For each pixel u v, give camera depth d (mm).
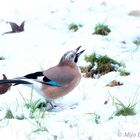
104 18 17312
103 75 12984
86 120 10133
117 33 15867
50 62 13711
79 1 19547
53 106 11203
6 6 19062
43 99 11414
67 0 19656
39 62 13711
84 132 9531
